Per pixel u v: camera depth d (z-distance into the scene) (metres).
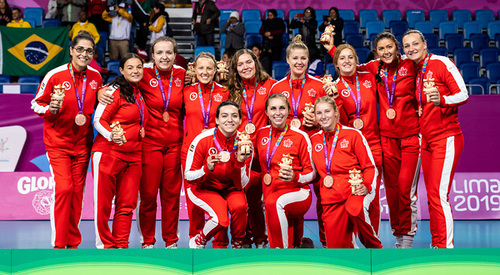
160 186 5.42
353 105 5.21
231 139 4.86
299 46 5.22
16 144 8.41
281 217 4.76
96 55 10.80
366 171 4.75
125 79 5.04
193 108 5.22
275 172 4.93
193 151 4.87
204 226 4.81
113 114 4.96
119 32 12.23
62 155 4.89
